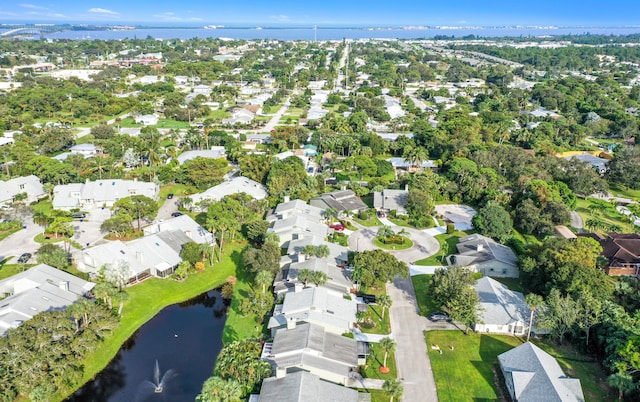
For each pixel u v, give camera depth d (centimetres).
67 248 12112
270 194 15762
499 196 15212
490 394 7556
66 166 16562
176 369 8212
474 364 8256
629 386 7062
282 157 19900
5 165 17988
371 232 13725
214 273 11319
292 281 10212
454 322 9469
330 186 17550
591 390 7594
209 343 8925
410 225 14325
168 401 7481
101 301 9469
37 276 9775
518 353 7912
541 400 6931
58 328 7738
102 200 15100
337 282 10219
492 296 9644
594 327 8556
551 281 9756
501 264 11238
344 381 7625
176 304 10212
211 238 12638
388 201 15162
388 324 9362
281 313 8944
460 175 16862
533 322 9081
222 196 15288
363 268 10075
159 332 9231
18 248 12112
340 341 8225
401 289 10669
